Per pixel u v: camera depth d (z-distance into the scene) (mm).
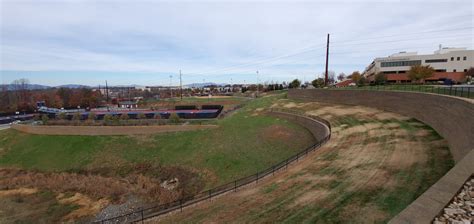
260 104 54406
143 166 27266
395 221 5074
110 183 23594
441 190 5953
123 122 39594
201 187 20828
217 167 23781
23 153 33719
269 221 8359
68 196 21203
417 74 52406
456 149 11773
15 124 43438
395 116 22281
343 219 7586
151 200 19625
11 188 23719
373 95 28734
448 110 13859
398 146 14016
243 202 10711
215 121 39531
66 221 17219
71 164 29484
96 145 33000
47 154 32438
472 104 10633
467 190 5961
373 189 9273
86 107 87125
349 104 34344
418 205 5496
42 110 76062
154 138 33438
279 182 12297
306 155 16703
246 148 26391
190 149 29188
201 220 9945
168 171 25344
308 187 10656
